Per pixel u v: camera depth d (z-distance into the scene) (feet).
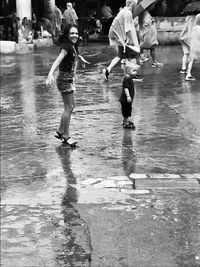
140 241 16.88
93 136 30.22
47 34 93.25
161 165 24.62
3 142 29.86
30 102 41.81
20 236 17.66
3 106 40.57
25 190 21.95
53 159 26.20
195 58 47.75
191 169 23.97
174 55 70.59
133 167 24.48
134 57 49.24
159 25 86.79
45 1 98.02
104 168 24.45
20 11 82.07
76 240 17.21
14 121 35.22
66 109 28.50
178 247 16.40
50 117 35.96
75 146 28.30
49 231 17.97
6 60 72.95
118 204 20.01
